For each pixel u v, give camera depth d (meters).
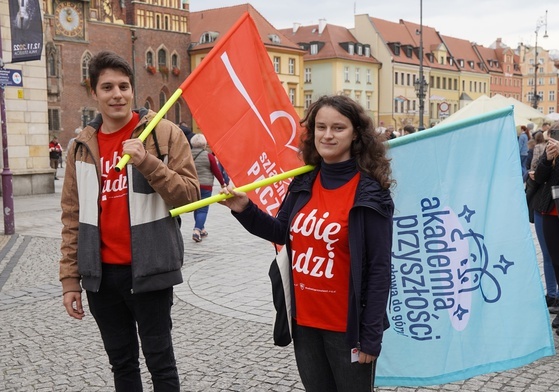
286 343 2.83
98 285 3.14
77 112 53.59
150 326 3.21
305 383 2.81
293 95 65.38
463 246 3.46
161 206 3.14
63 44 52.38
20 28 12.58
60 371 4.71
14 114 18.27
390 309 3.48
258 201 4.18
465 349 3.48
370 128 2.65
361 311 2.59
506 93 97.69
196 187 3.14
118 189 3.13
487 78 91.75
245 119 4.11
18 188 18.53
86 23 54.06
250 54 4.12
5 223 11.34
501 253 3.46
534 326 3.44
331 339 2.68
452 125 3.41
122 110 3.11
